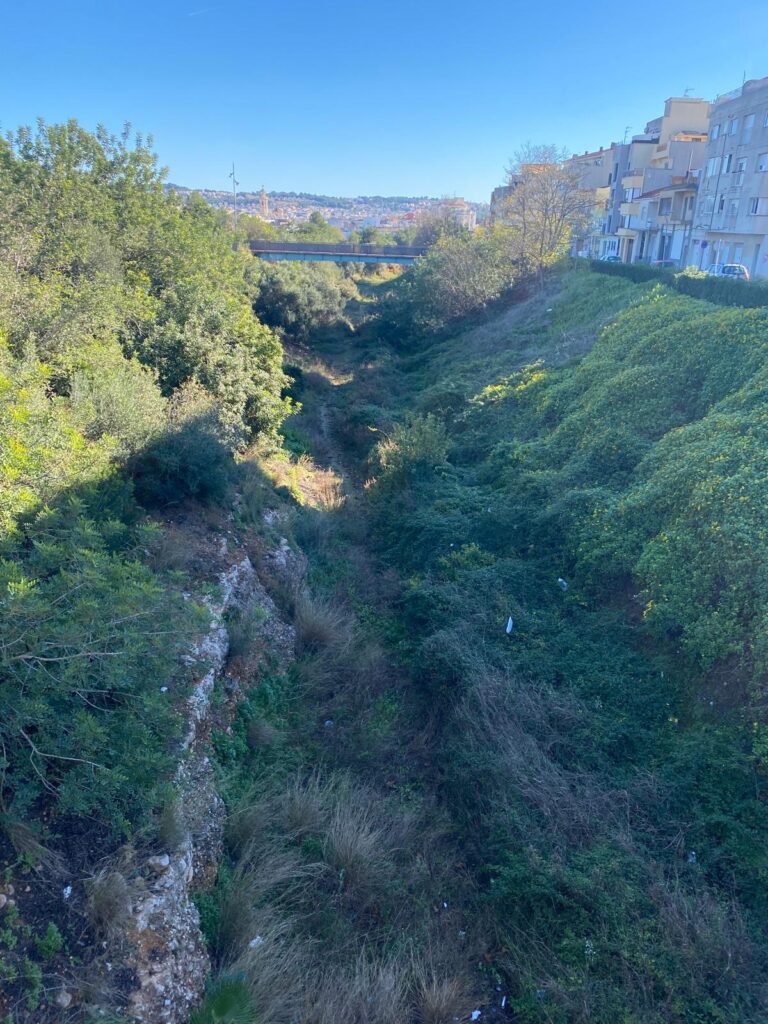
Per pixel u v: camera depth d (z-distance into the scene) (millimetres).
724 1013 4125
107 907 3787
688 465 8758
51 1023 3301
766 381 10094
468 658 7523
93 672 4047
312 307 35781
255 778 6004
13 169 14594
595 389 13922
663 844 5297
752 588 6664
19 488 5488
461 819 5914
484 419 17031
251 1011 3854
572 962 4551
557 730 6555
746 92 32250
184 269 15359
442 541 10906
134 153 17141
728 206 34281
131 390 8648
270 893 4930
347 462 18109
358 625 9172
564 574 9359
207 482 9328
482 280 32594
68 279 11211
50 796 4207
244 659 7141
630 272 23672
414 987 4535
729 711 6168
